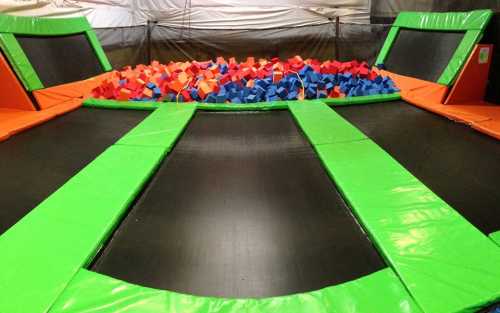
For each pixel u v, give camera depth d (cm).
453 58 461
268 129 400
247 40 835
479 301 159
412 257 186
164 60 855
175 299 162
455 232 205
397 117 429
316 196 258
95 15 745
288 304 160
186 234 218
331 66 557
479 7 532
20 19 459
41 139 362
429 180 275
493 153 321
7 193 257
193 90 508
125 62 778
